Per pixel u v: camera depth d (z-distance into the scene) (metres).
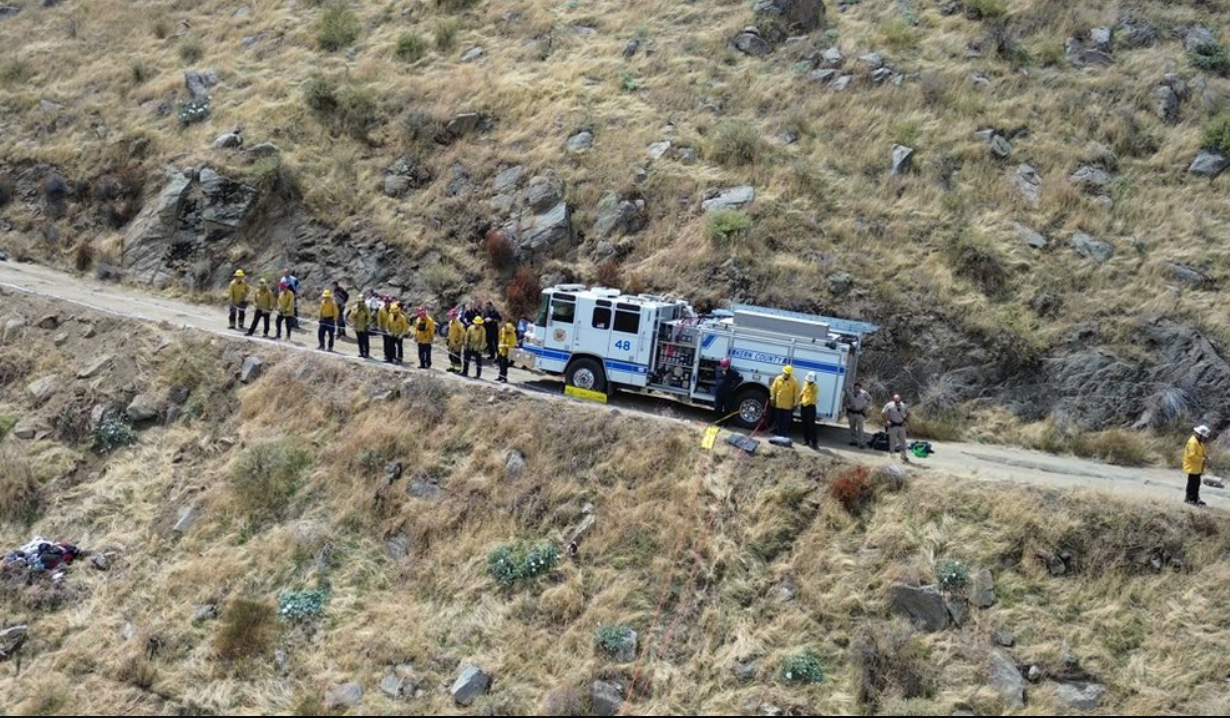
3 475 22.47
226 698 17.39
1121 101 34.31
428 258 31.45
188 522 21.11
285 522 20.88
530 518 20.08
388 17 44.81
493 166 33.62
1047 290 27.66
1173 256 28.72
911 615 17.72
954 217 29.92
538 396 23.00
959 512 19.14
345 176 34.34
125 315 27.89
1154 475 22.61
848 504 19.50
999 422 25.19
